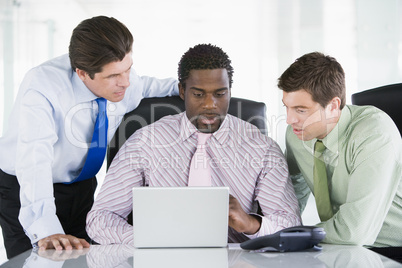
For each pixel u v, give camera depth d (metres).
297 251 1.39
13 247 2.33
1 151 2.29
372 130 1.97
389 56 4.79
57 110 2.19
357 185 1.90
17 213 2.32
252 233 1.74
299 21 4.87
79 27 2.12
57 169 2.30
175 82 2.39
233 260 1.24
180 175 2.19
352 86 4.83
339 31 4.85
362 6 4.78
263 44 4.94
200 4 4.89
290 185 2.08
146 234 1.45
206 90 2.29
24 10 4.81
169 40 4.92
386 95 2.18
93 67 2.10
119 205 2.13
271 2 4.88
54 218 1.89
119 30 2.10
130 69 2.24
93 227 1.98
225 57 2.34
